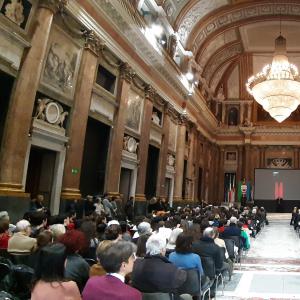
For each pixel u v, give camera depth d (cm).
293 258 936
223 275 643
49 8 891
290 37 2398
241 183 2841
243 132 2953
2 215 440
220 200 2991
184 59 1981
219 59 2652
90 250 431
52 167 1012
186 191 2214
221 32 2250
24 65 838
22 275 302
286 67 1580
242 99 2995
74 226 587
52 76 959
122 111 1328
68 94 1030
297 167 2866
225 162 3036
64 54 1003
